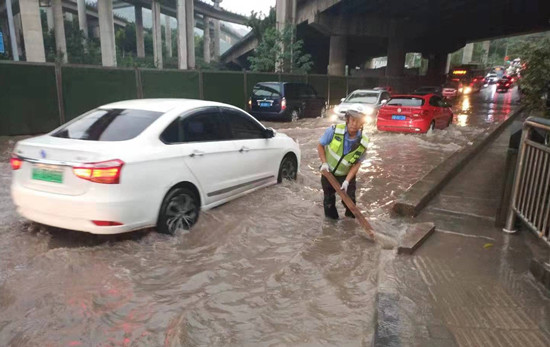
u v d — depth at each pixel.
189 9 56.91
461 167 7.81
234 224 4.72
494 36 49.03
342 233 4.56
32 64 12.53
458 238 4.37
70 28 58.53
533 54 8.20
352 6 31.53
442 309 2.96
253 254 4.02
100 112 4.71
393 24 36.53
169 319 2.88
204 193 4.78
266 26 35.59
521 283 3.37
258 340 2.67
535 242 4.24
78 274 3.50
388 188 6.67
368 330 2.79
